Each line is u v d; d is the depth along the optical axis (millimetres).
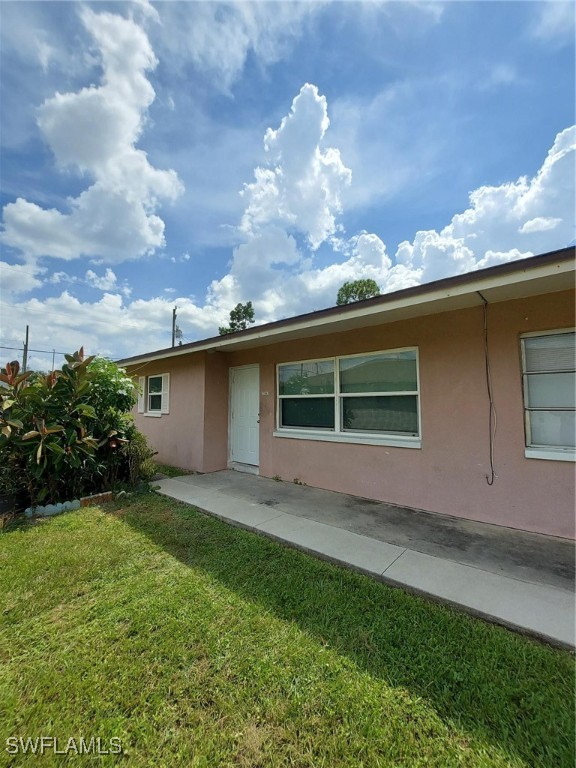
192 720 1615
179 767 1416
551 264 2865
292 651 2035
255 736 1540
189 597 2582
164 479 6453
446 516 4312
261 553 3314
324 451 5691
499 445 4008
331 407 5703
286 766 1416
